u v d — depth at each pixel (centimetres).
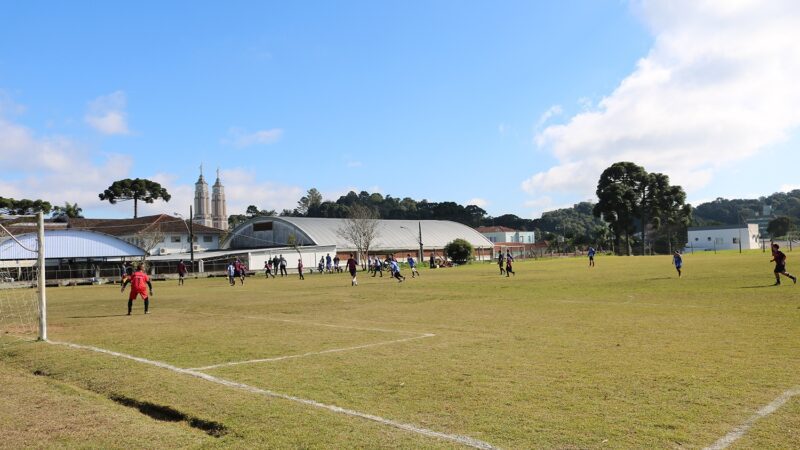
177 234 8081
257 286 3669
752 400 660
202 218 11700
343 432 576
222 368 909
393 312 1767
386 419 620
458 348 1058
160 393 748
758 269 3481
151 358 1015
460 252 7138
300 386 777
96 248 5350
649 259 6862
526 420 609
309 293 2800
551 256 10000
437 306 1927
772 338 1076
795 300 1716
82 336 1344
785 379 753
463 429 583
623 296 2105
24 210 9006
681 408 636
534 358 941
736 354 928
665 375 791
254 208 16012
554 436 557
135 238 7625
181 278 4447
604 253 11050
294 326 1454
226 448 549
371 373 852
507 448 527
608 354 959
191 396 726
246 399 703
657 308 1672
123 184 10388
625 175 10600
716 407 636
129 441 584
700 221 18562
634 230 10744
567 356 952
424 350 1043
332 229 8131
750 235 12988
